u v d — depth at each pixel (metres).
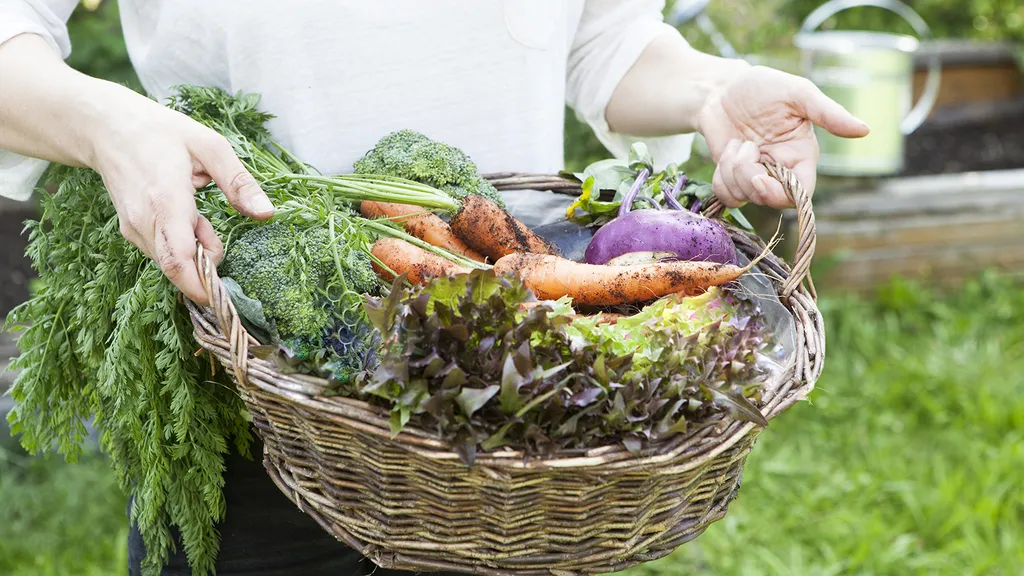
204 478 1.39
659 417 1.07
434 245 1.48
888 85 4.18
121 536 2.62
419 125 1.51
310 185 1.38
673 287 1.33
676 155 1.87
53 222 1.41
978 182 4.44
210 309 1.20
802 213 1.33
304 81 1.45
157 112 1.15
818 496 2.92
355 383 1.06
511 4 1.46
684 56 1.66
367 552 1.18
